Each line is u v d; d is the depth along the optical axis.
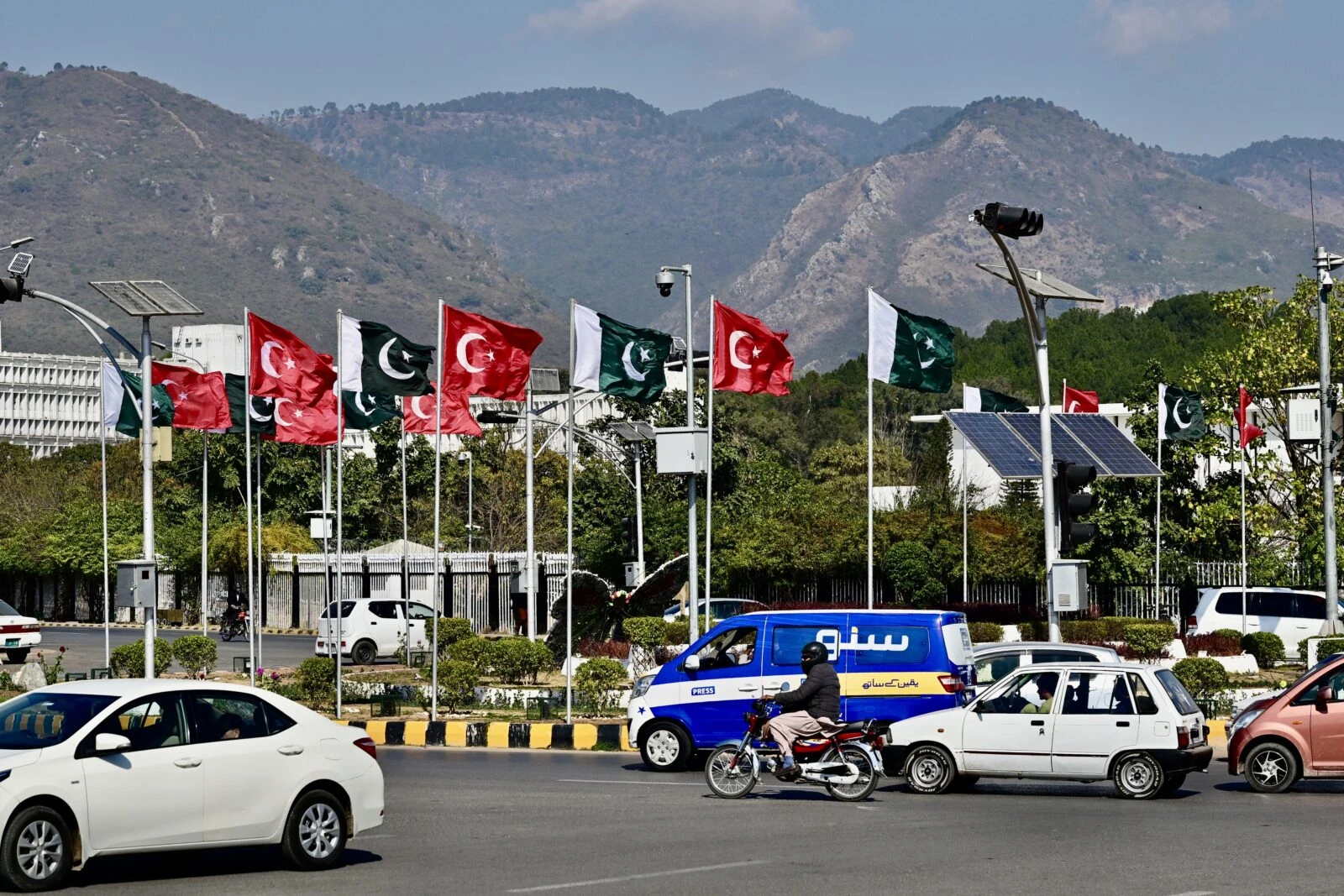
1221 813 21.19
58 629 75.88
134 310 32.50
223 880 16.14
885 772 23.95
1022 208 29.14
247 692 17.06
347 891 15.35
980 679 28.59
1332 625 40.00
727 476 72.19
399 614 53.34
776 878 15.83
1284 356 55.09
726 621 26.75
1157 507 54.75
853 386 148.38
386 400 41.34
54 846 15.23
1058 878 15.81
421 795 22.89
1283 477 55.78
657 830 19.44
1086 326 151.75
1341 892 15.02
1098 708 23.05
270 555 74.62
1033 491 66.62
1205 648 45.00
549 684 40.34
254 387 36.78
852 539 59.75
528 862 17.05
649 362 36.91
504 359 34.19
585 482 75.00
